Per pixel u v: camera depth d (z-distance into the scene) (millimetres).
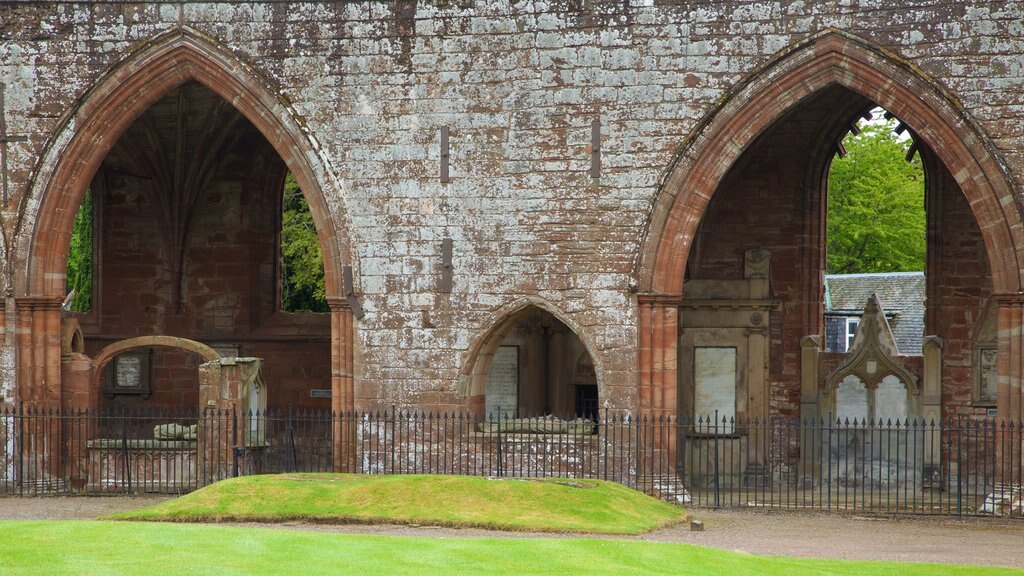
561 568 15891
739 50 24359
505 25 25219
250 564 15367
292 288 45750
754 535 20812
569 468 25125
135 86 25938
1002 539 20797
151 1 25906
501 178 25266
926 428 27828
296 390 32062
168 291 32406
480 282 25359
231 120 31375
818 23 24031
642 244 24719
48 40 26031
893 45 23766
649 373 24703
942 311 28016
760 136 28891
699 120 24500
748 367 28922
